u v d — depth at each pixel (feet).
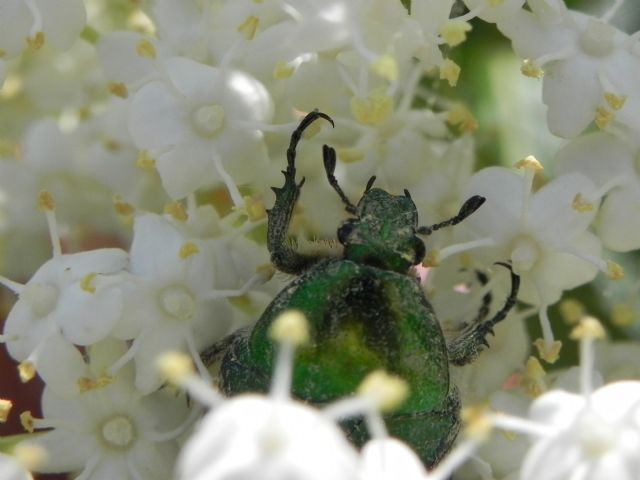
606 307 0.36
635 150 0.34
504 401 0.33
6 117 0.40
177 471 0.33
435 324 0.32
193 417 0.34
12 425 0.38
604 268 0.34
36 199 0.39
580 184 0.34
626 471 0.29
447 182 0.35
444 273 0.35
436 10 0.34
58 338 0.33
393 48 0.34
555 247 0.34
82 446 0.34
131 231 0.38
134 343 0.34
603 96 0.34
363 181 0.35
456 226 0.35
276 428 0.27
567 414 0.30
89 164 0.39
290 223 0.34
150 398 0.34
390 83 0.34
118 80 0.36
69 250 0.39
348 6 0.34
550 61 0.34
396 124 0.35
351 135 0.35
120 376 0.34
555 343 0.34
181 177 0.34
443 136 0.36
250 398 0.28
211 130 0.34
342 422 0.31
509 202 0.34
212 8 0.36
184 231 0.35
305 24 0.34
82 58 0.40
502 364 0.35
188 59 0.35
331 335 0.31
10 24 0.35
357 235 0.33
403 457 0.29
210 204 0.36
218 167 0.34
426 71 0.35
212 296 0.34
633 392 0.30
